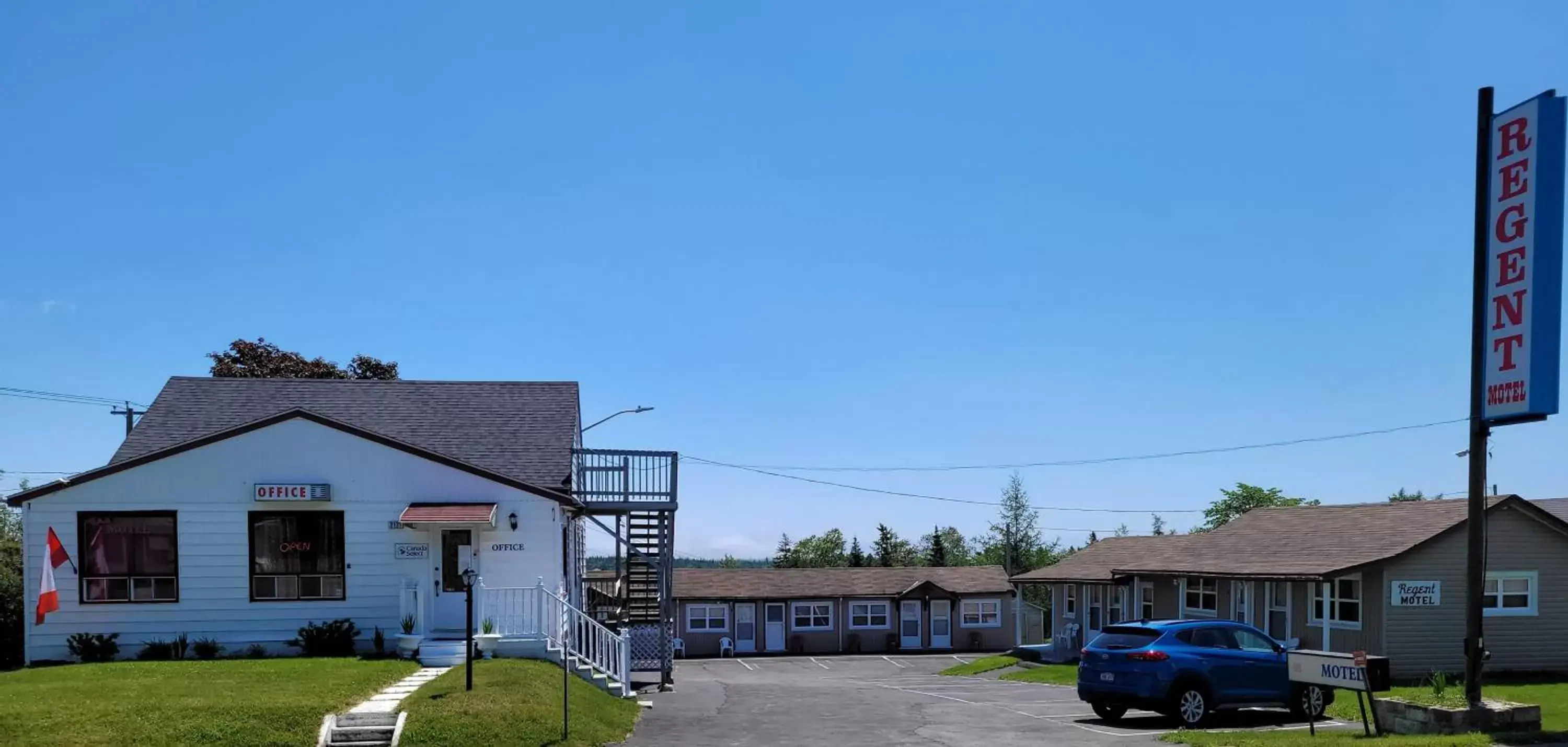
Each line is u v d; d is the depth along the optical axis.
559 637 23.00
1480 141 16.25
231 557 24.39
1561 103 15.36
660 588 28.06
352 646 24.30
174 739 15.30
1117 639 19.59
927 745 16.73
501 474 25.67
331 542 24.78
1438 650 27.36
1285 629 30.45
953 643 58.12
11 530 43.09
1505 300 15.81
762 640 56.47
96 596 24.02
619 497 28.16
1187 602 35.28
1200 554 35.44
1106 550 44.03
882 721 19.88
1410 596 27.30
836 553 90.62
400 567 24.80
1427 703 15.80
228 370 47.81
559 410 30.36
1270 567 29.86
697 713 21.28
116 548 24.19
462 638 23.98
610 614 32.44
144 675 20.30
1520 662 27.89
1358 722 19.09
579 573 32.31
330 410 29.69
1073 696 25.42
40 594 22.88
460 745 15.88
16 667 29.45
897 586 58.28
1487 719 15.38
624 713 20.11
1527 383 15.38
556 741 16.34
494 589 23.73
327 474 24.80
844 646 57.09
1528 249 15.46
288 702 17.02
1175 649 18.84
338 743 16.02
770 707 22.47
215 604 24.28
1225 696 18.80
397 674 20.98
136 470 24.36
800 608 57.06
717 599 55.78
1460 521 27.77
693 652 55.59
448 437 28.77
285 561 24.58
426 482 25.05
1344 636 28.22
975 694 26.06
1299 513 35.41
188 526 24.34
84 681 19.50
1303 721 19.30
